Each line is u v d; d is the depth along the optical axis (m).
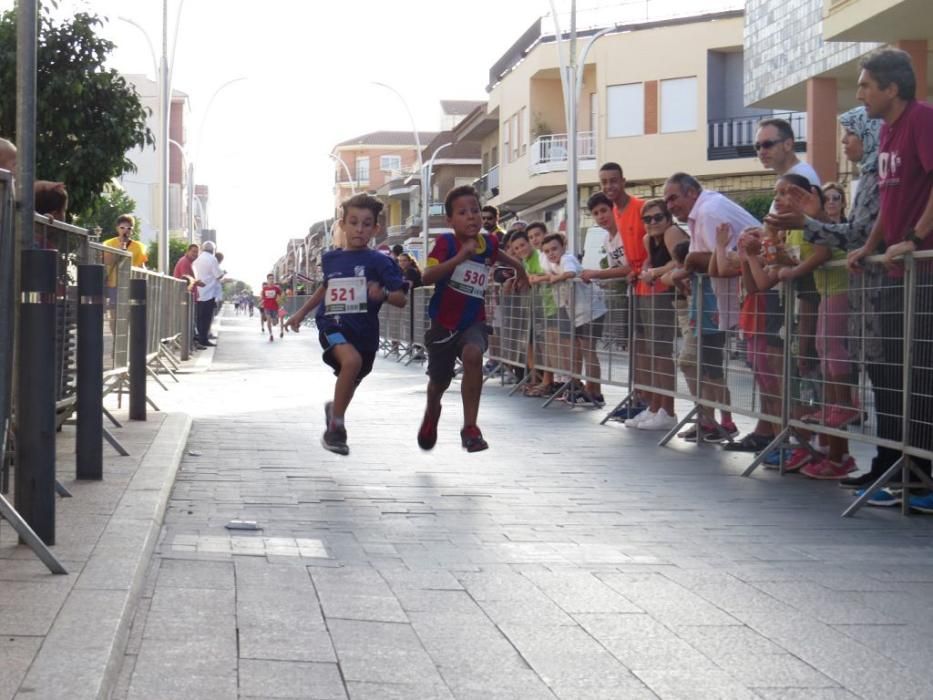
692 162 38.59
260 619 4.43
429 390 8.95
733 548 5.99
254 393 14.76
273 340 33.66
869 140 7.82
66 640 3.74
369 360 8.56
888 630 4.48
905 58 7.30
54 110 13.80
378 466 8.61
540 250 15.61
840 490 7.89
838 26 17.23
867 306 7.51
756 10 24.19
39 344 5.12
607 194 12.00
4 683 3.34
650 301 11.41
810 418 8.32
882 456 7.69
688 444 10.28
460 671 3.93
